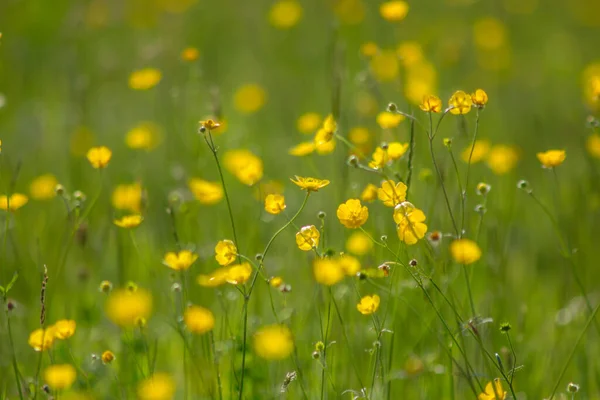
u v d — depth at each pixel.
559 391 5.03
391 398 4.92
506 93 11.00
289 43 13.16
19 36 12.20
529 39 13.90
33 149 8.88
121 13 13.30
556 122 9.74
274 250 6.42
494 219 6.44
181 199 5.81
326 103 9.77
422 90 6.34
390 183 4.12
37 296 5.84
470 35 13.07
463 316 4.91
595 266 6.48
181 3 13.45
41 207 7.36
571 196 7.23
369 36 11.59
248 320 5.17
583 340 5.15
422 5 15.07
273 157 8.60
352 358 4.25
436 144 7.30
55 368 3.95
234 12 14.41
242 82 11.35
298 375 4.24
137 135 6.88
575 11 14.82
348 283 5.23
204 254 5.89
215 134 6.54
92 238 6.65
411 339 5.14
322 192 7.32
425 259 4.80
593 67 9.08
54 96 10.47
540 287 6.48
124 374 5.03
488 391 3.93
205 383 4.64
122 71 11.62
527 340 5.61
